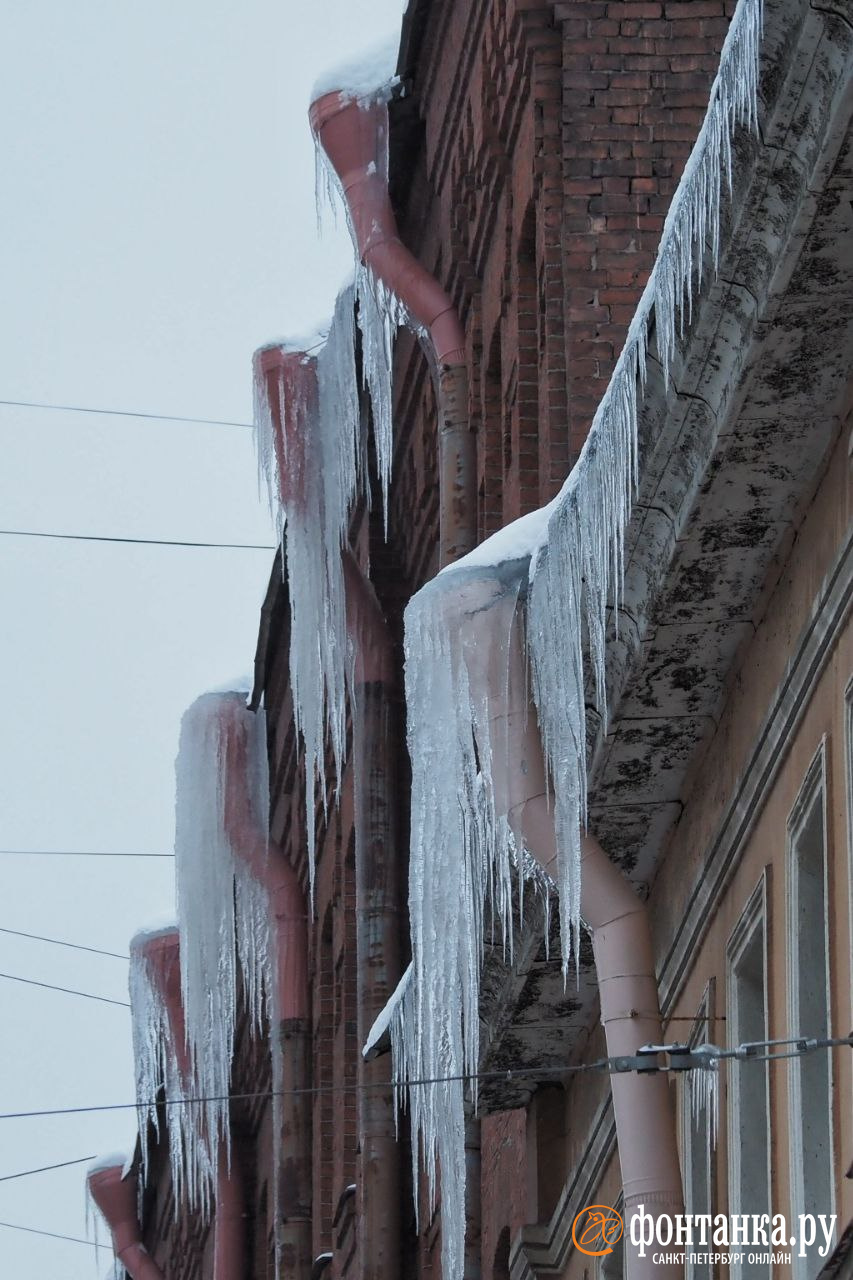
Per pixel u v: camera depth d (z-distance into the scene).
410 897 18.05
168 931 38.28
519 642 17.14
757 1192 16.70
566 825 16.78
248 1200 43.50
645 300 15.45
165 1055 38.22
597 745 18.19
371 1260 27.78
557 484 21.25
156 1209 51.12
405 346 29.53
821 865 15.70
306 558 28.48
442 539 25.05
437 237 26.69
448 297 25.56
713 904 17.83
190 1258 49.09
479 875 17.84
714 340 15.02
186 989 34.66
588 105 21.72
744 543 16.23
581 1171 21.66
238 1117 43.84
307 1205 34.34
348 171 26.05
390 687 29.78
